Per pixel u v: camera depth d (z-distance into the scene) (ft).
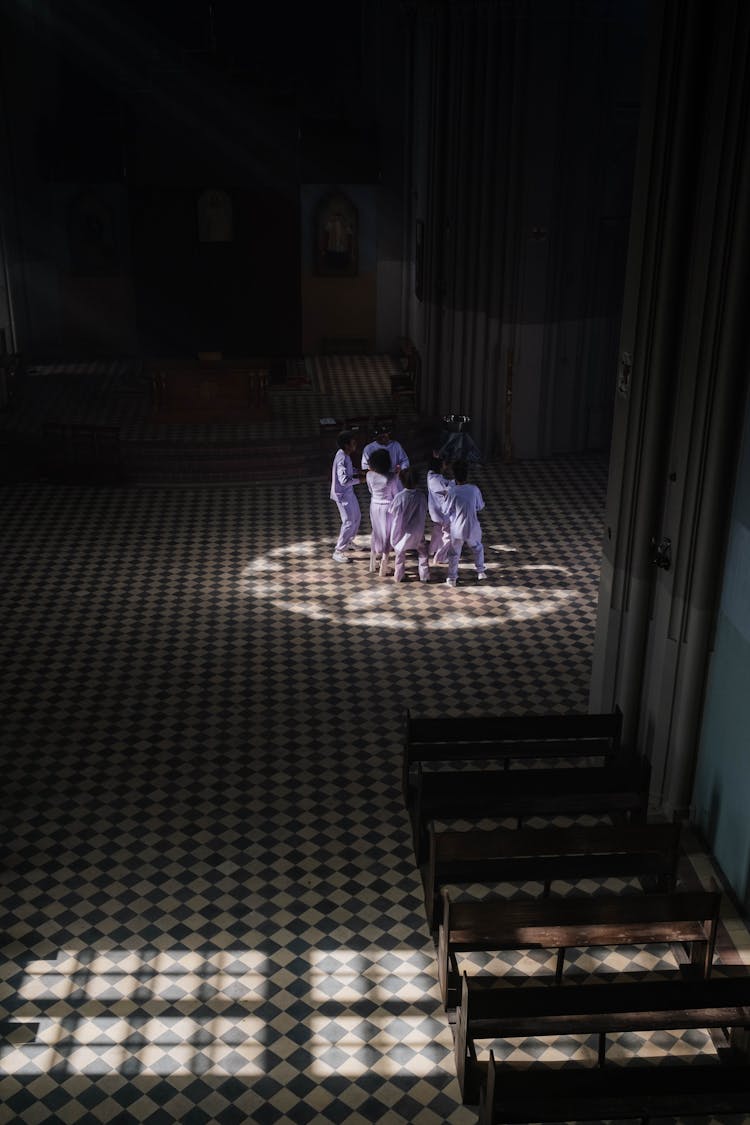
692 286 30.63
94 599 50.96
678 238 30.63
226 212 82.74
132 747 39.99
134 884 33.14
